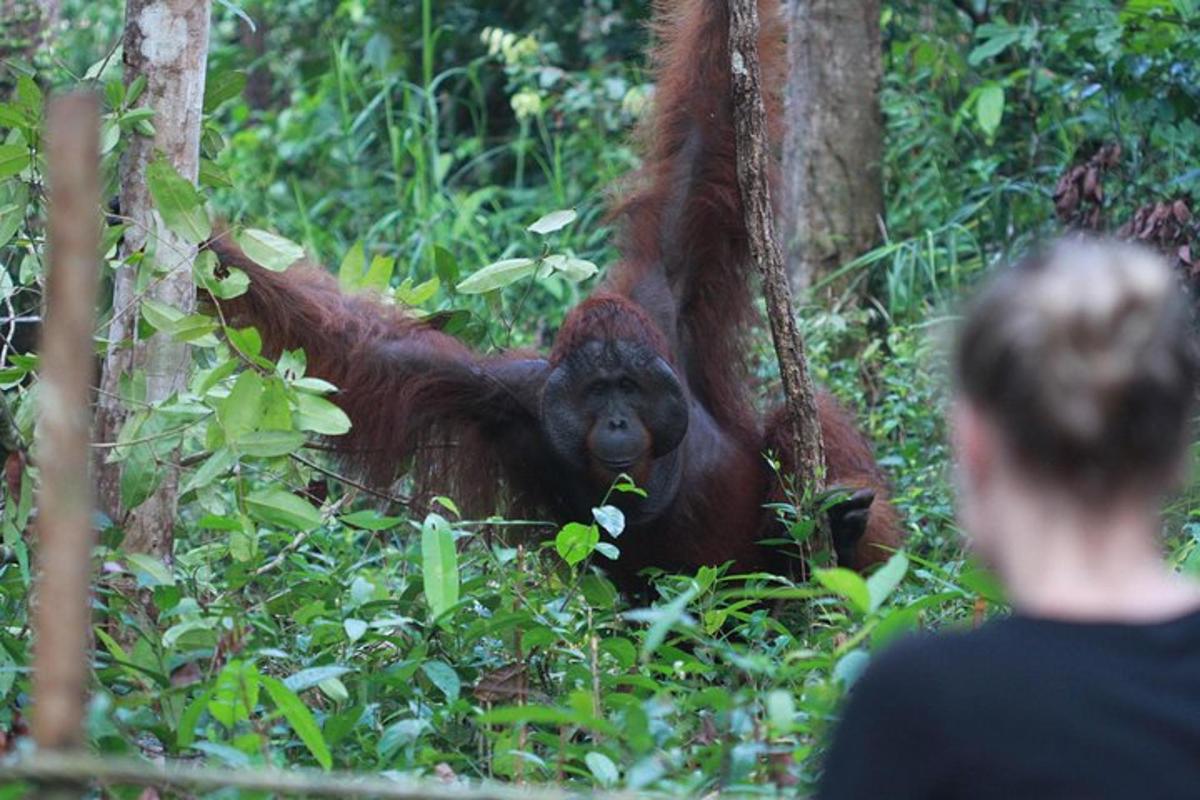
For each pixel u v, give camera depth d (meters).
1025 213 13.55
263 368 6.68
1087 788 2.72
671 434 7.95
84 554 3.07
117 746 5.10
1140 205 11.67
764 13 9.27
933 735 2.81
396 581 8.33
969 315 2.89
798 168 13.80
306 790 3.52
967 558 7.64
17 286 7.54
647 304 8.83
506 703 6.22
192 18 6.89
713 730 5.20
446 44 19.36
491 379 8.41
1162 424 2.73
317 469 8.11
